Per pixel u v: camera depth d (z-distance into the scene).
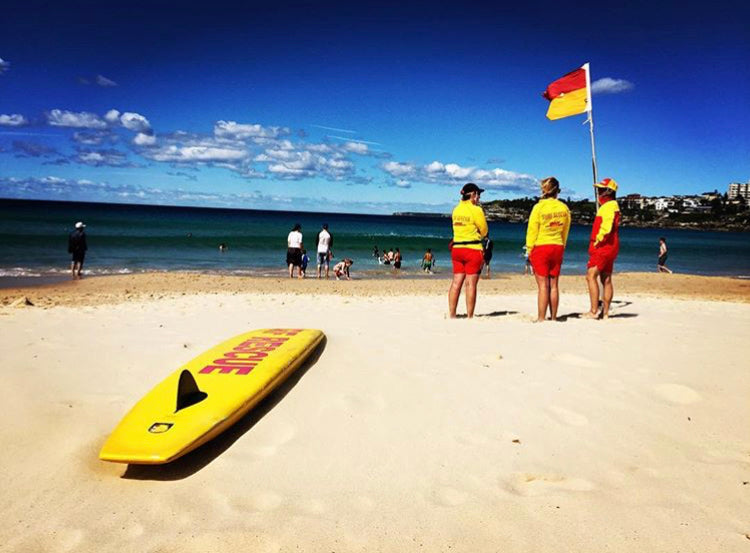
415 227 100.69
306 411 3.37
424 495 2.43
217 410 3.10
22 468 2.71
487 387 3.75
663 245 24.14
